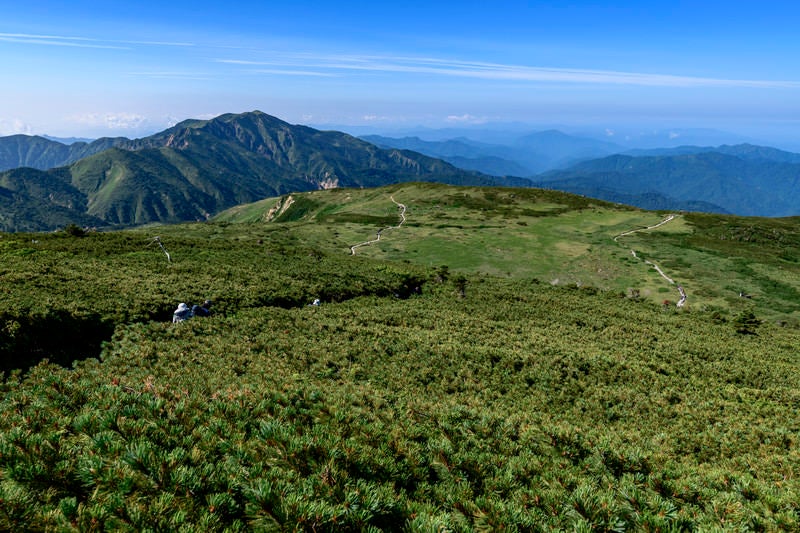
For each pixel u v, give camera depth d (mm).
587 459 10086
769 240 111812
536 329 38562
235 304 34906
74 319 24875
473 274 75062
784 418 20250
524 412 19250
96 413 7512
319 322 31859
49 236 56781
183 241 62438
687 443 17031
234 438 7633
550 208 155375
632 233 116062
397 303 45219
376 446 8414
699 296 75812
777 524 7328
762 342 44219
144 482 5539
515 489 7895
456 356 27047
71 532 4645
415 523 5645
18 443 5977
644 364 28953
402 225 131375
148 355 21938
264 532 5102
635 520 6668
